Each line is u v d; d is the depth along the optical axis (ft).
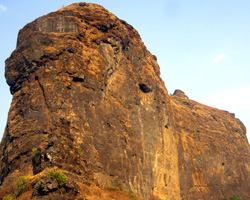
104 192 111.04
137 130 159.12
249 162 298.76
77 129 123.44
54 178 92.48
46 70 128.88
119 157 139.13
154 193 160.15
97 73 141.90
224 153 268.21
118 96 153.28
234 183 263.70
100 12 159.02
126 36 170.50
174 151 198.49
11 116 128.36
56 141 107.04
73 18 145.18
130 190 138.00
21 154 116.16
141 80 175.94
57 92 125.90
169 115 204.74
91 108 134.31
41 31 143.02
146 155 161.79
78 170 108.58
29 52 132.16
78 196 93.97
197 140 248.11
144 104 174.91
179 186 195.21
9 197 94.84
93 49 147.33
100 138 132.87
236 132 303.48
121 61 163.32
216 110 316.81
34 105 123.24
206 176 238.89
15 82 134.72
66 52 134.41
